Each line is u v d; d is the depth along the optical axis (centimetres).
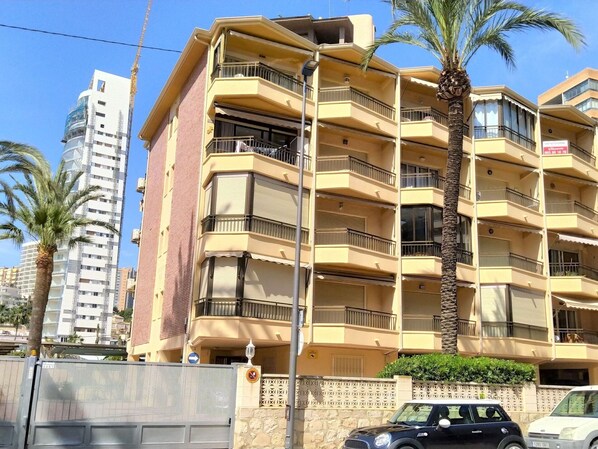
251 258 2227
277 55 2631
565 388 1945
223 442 1481
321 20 3222
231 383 1527
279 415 1537
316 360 2433
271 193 2361
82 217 2986
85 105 14488
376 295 2686
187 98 2831
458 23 2069
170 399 1455
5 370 1323
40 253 2702
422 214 2719
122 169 14612
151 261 3159
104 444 1366
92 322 13488
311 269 2395
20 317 11825
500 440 1257
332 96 2736
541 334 2925
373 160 2823
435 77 2894
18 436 1295
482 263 3014
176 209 2748
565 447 1284
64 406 1349
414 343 2527
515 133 3138
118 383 1413
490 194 3120
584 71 6962
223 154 2333
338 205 2694
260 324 2191
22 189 2711
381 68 2827
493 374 1830
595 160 3431
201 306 2244
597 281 3164
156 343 2791
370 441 1179
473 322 2772
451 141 2064
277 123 2477
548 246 3142
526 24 2072
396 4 2077
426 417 1246
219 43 2472
